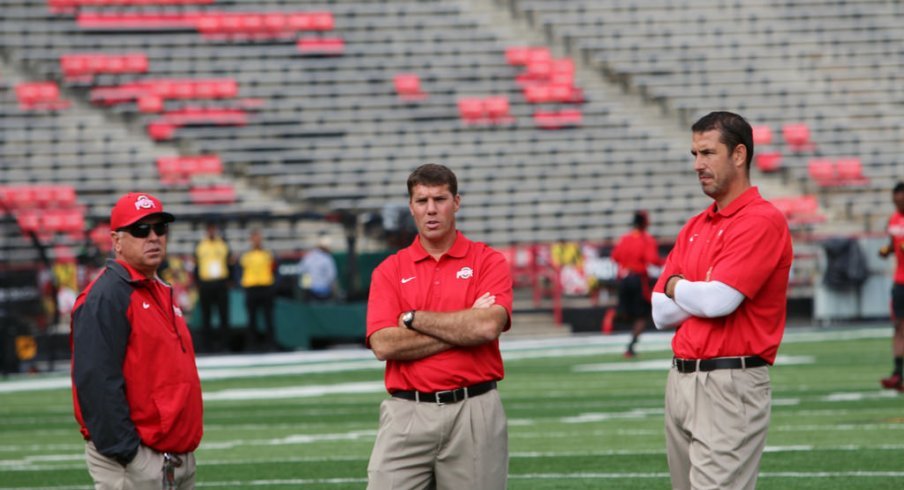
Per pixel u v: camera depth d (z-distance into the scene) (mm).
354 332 63594
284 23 98062
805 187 92438
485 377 15742
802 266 76062
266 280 62219
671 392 16156
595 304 72812
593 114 95438
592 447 30000
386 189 88875
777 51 100625
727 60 100062
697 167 15945
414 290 15969
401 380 15789
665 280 16406
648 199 88438
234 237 82062
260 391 46062
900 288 37812
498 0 102688
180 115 91938
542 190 88750
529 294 73312
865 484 23797
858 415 33906
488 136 92812
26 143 89438
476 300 15883
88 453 15484
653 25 102062
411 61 97562
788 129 95062
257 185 89000
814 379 43719
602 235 86375
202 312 62688
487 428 15695
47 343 63062
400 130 92812
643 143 93438
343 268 68188
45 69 93625
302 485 25812
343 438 33000
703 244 15922
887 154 94688
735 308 15438
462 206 87000
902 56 100562
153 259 15336
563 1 102625
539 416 36438
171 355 15297
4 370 56969
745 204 15789
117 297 15008
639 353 57312
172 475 15312
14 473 28359
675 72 99438
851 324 73000
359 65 96625
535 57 98250
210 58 95875
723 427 15508
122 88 92875
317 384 48125
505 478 15953
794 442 29406
